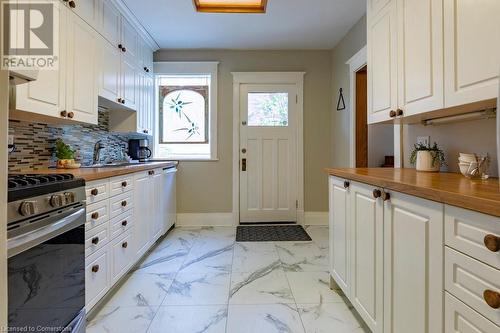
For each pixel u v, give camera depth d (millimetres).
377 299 1341
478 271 770
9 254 897
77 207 1352
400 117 1706
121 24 2818
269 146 4043
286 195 4062
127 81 2975
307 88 4031
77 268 1351
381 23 1857
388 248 1236
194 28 3305
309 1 2744
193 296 1994
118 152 3490
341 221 1836
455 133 1697
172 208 3666
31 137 2105
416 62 1503
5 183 682
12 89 1511
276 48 3936
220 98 3990
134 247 2346
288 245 3100
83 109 2146
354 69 3213
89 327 1638
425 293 987
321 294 2012
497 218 709
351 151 3312
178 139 4074
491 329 733
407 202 1096
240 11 2934
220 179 4008
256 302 1911
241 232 3621
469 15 1156
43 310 1095
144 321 1699
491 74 1058
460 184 1072
